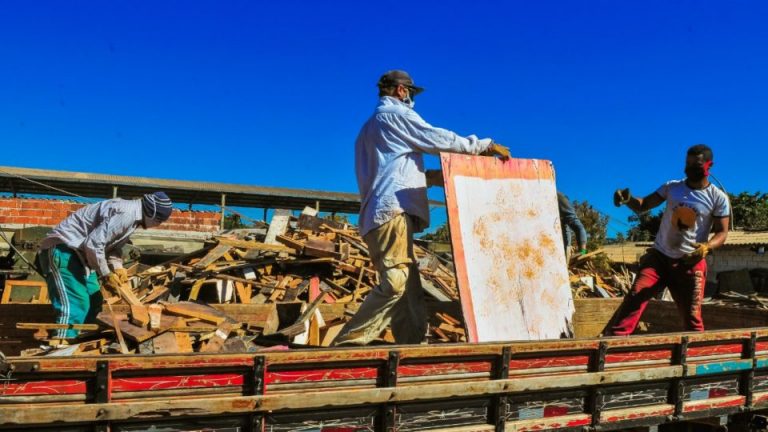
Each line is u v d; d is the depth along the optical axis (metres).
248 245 9.74
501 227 4.21
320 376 2.97
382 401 3.05
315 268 9.68
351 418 3.04
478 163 4.20
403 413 3.15
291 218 13.18
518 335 4.10
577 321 6.46
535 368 3.48
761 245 23.56
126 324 3.97
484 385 3.28
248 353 2.80
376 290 4.02
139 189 21.39
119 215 4.64
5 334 5.04
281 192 23.34
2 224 16.09
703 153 4.78
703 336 3.99
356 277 9.74
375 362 3.09
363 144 4.22
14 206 16.25
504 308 4.09
